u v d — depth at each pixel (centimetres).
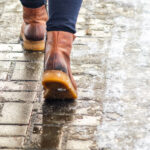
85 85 363
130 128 314
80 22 469
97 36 441
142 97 348
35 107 338
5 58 406
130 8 498
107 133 309
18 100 346
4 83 368
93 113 330
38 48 418
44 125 318
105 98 347
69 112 331
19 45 429
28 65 394
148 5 505
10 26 464
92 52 412
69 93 333
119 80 371
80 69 386
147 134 308
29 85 365
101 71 383
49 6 306
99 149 294
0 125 318
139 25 461
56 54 316
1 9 500
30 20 413
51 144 299
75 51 415
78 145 298
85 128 314
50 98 346
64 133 310
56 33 317
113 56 406
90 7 502
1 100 345
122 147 295
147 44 425
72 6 303
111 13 487
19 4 511
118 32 448
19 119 324
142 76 376
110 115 328
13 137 306
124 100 345
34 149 295
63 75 313
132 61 397
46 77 310
